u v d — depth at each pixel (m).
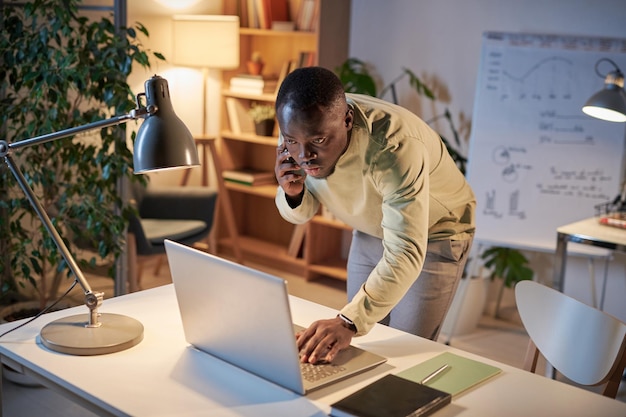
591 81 3.68
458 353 1.78
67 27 2.87
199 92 4.83
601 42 3.64
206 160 4.96
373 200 1.91
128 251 3.66
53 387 1.61
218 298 1.57
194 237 4.06
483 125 3.88
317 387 1.53
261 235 5.29
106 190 3.14
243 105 4.97
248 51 5.05
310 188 2.01
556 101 3.75
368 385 1.53
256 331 1.53
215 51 4.44
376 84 4.53
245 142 5.19
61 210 3.03
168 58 4.60
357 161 1.80
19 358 1.67
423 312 2.18
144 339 1.79
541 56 3.76
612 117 3.25
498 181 3.87
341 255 4.90
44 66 2.84
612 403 1.56
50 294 3.36
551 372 3.08
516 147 3.83
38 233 3.31
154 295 2.13
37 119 2.91
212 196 4.24
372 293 1.69
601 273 3.97
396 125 1.76
